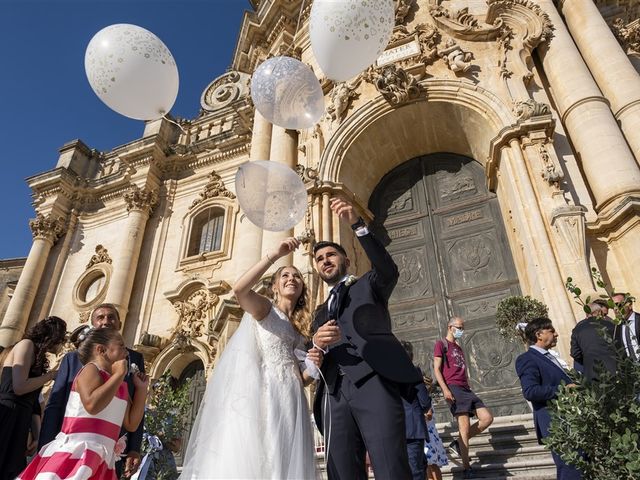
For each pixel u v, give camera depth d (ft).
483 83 33.42
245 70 61.11
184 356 45.93
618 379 10.60
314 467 8.35
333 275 10.11
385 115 36.11
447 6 38.22
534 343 14.65
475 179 36.94
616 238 24.66
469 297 32.76
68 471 8.96
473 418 23.81
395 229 37.81
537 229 25.75
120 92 13.57
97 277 56.85
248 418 8.09
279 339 9.29
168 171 61.36
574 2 36.68
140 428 13.12
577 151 29.17
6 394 12.06
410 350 18.16
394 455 7.43
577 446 10.48
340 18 12.38
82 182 64.69
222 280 47.06
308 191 33.86
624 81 31.19
